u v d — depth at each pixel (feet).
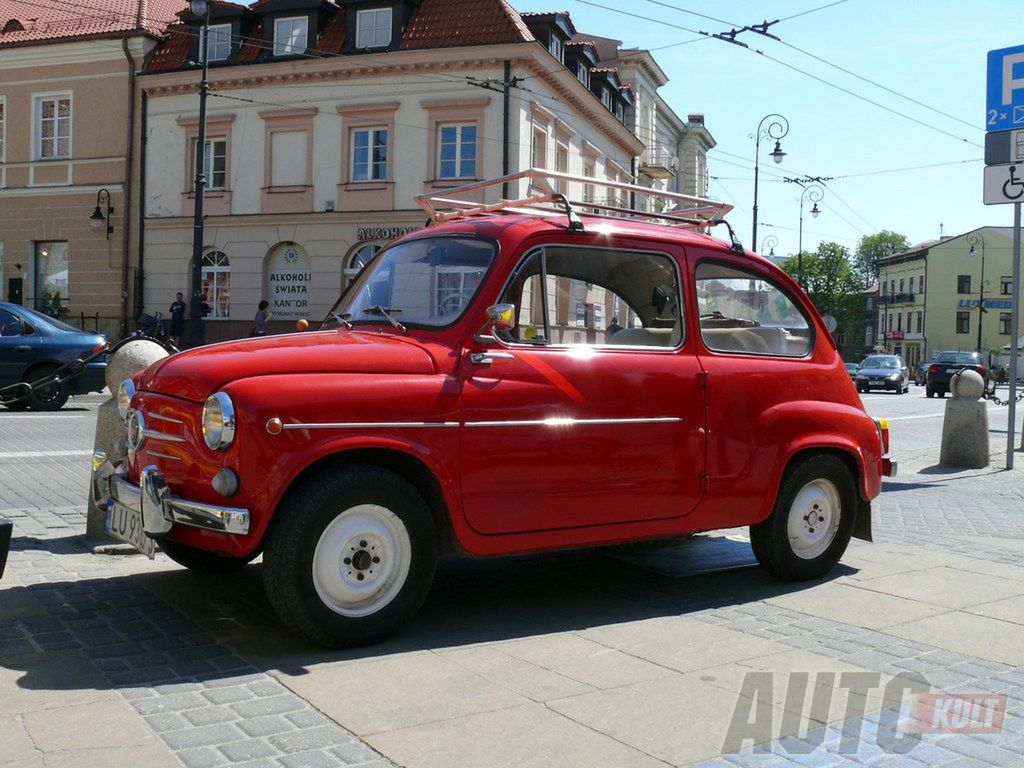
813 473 18.79
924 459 42.24
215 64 104.42
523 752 10.60
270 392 13.43
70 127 110.52
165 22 112.06
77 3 113.80
